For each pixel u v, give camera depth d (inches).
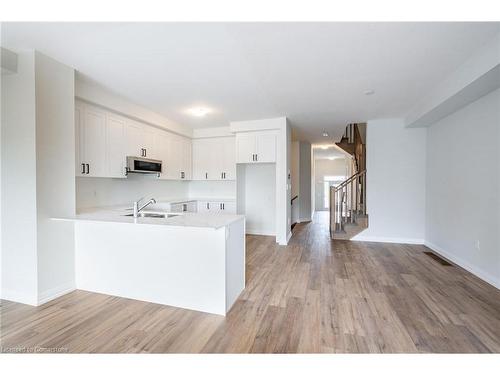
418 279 125.5
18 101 97.7
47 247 100.7
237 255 106.0
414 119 169.3
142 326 84.4
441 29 83.0
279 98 149.5
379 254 169.9
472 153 132.8
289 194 214.8
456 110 145.0
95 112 137.8
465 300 102.8
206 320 88.5
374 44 91.9
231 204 226.8
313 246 192.5
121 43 91.9
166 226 92.7
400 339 77.7
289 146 211.6
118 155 153.2
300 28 82.4
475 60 99.7
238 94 143.3
